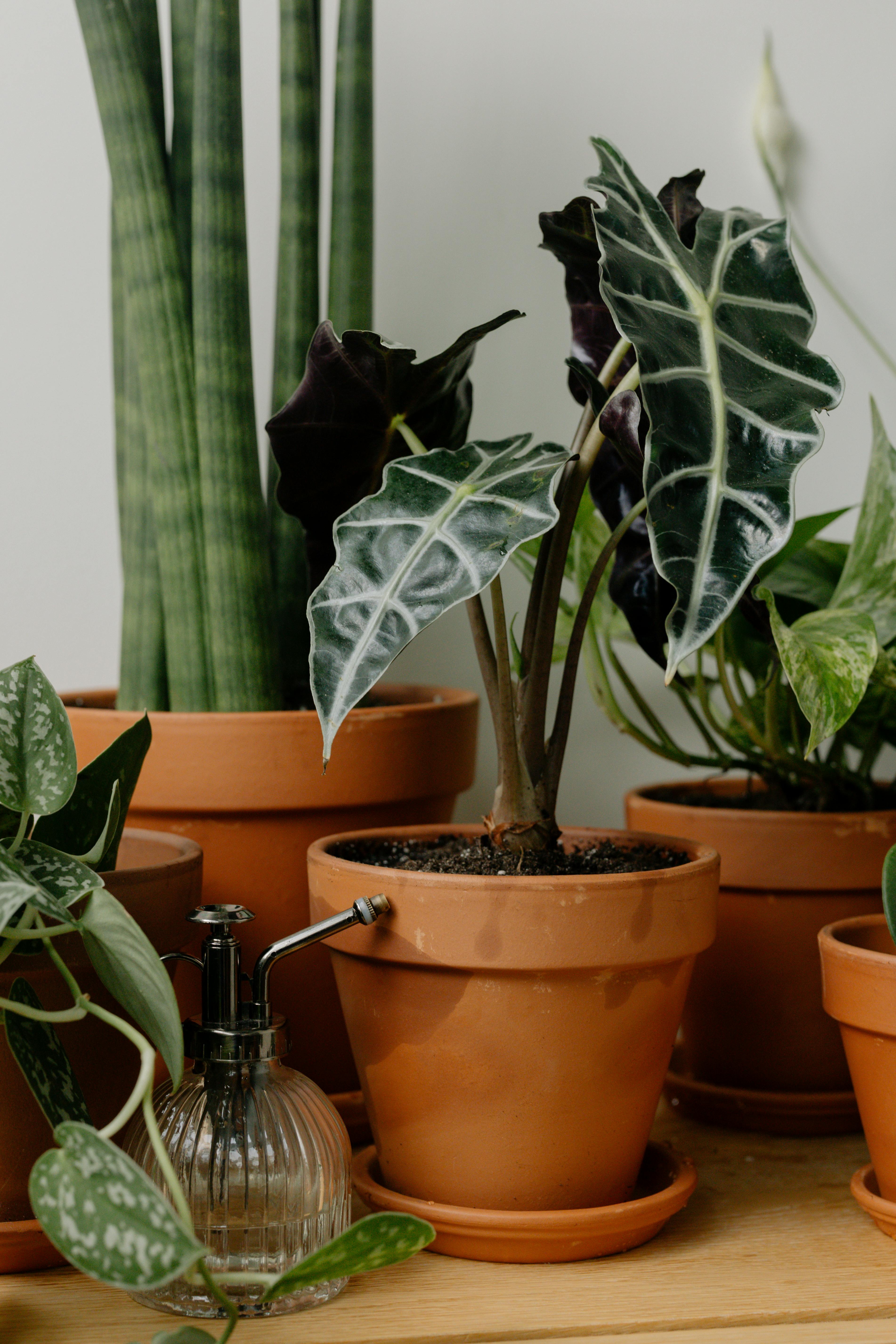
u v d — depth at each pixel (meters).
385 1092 0.51
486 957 0.47
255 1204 0.46
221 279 0.67
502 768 0.53
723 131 0.89
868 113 0.90
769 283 0.47
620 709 0.86
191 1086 0.49
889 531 0.66
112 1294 0.48
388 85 0.86
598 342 0.63
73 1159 0.35
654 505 0.39
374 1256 0.38
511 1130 0.48
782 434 0.41
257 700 0.67
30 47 0.83
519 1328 0.45
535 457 0.49
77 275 0.84
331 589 0.43
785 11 0.90
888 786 0.79
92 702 0.77
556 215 0.57
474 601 0.55
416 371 0.55
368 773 0.63
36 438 0.84
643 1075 0.50
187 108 0.72
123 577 0.75
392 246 0.86
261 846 0.63
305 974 0.63
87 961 0.46
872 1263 0.50
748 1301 0.47
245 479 0.68
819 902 0.66
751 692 0.91
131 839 0.59
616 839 0.61
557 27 0.87
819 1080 0.67
